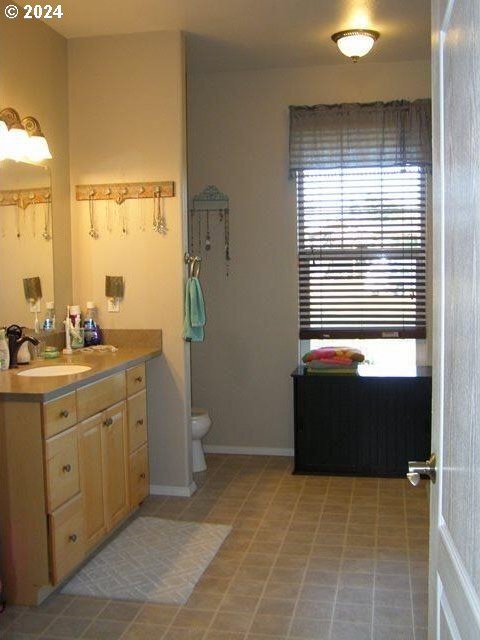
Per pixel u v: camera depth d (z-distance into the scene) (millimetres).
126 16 3611
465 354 1027
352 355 4410
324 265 4719
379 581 2904
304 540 3348
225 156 4789
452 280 1146
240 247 4820
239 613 2654
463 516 1053
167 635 2512
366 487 4152
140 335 4004
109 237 3998
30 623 2613
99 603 2754
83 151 3990
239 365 4898
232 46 4160
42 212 3670
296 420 4430
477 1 922
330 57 4426
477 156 929
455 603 1112
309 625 2562
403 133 4504
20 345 3320
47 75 3734
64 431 2826
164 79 3877
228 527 3523
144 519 3646
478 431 935
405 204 4594
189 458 4074
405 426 4332
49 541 2721
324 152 4602
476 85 933
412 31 3908
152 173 3922
